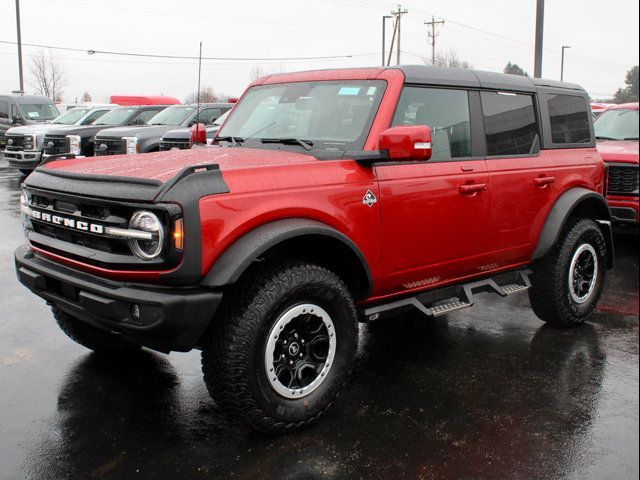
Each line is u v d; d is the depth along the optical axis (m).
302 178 3.54
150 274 3.12
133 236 3.12
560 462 3.24
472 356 4.72
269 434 3.47
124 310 3.15
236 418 3.35
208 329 3.32
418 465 3.20
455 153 4.45
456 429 3.58
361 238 3.78
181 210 3.06
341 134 4.05
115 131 12.33
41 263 3.71
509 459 3.26
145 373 4.31
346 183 3.71
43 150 14.68
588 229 5.34
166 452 3.30
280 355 3.46
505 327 5.43
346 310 3.65
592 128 5.77
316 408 3.55
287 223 3.39
